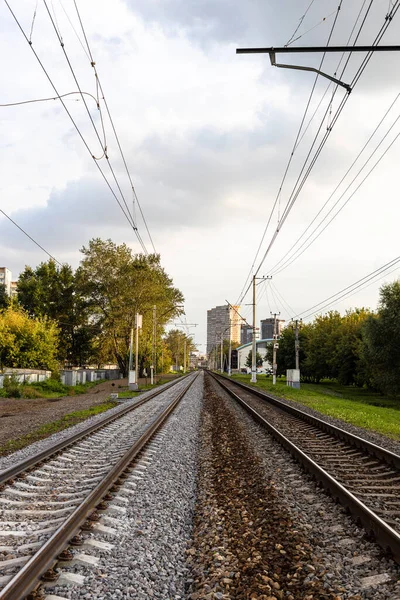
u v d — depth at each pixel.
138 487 8.20
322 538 5.83
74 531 5.72
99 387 53.91
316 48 8.75
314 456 11.11
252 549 5.53
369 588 4.55
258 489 8.14
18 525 6.27
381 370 42.31
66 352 81.50
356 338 52.72
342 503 7.04
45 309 78.31
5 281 127.69
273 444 12.52
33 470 9.33
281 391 39.75
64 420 19.84
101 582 4.66
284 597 4.48
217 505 7.43
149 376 93.69
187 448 12.46
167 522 6.70
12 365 46.34
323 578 4.77
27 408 26.42
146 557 5.38
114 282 67.38
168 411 20.42
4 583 4.42
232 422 17.36
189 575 5.14
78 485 8.44
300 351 76.75
